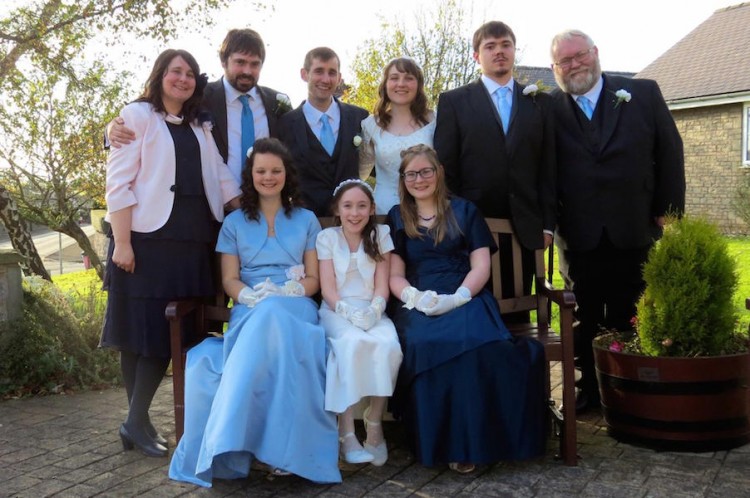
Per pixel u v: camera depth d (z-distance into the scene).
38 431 3.61
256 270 3.31
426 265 3.28
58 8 8.48
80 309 5.49
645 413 3.10
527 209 3.53
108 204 3.10
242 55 3.57
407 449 3.21
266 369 2.79
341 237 3.36
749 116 14.20
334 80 3.70
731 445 3.08
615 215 3.49
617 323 3.77
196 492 2.78
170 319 3.07
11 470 3.04
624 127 3.49
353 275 3.31
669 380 3.02
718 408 3.03
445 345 2.88
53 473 3.00
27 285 5.07
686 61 16.55
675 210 3.57
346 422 2.98
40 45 8.38
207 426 2.72
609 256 3.60
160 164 3.15
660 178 3.59
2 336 4.51
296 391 2.77
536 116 3.50
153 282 3.16
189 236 3.22
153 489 2.81
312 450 2.77
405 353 2.96
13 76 8.91
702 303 3.04
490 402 2.87
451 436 2.85
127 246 3.13
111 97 9.52
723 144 14.68
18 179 9.52
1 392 4.31
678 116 15.49
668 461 2.97
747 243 12.02
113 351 4.85
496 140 3.47
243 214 3.35
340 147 3.73
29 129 9.35
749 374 2.97
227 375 2.77
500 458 2.84
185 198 3.22
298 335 2.87
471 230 3.30
